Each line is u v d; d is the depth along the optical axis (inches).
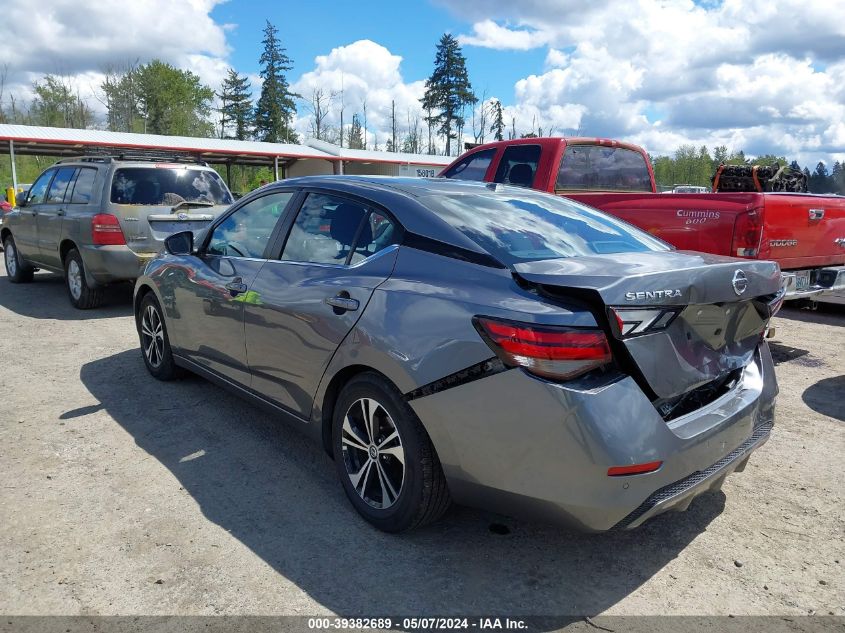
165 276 183.5
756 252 214.8
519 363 92.0
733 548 115.6
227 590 100.0
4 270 447.5
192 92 2871.6
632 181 309.4
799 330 297.0
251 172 1638.8
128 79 2696.9
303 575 104.3
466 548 113.3
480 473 98.9
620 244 127.7
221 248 168.4
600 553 113.0
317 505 127.3
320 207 139.8
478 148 308.5
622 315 90.5
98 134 1058.1
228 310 152.8
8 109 2292.1
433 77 3257.9
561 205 144.3
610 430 88.8
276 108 3277.6
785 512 128.7
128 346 245.3
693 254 120.1
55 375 207.6
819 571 108.9
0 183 1681.8
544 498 93.6
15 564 105.2
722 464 106.1
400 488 112.3
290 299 132.3
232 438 159.0
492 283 101.4
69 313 307.3
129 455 148.5
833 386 210.4
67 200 319.9
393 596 99.7
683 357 99.2
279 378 138.5
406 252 116.5
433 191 131.1
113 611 94.4
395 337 107.1
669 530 121.6
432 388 101.3
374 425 115.3
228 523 119.6
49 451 149.6
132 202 291.9
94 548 110.3
